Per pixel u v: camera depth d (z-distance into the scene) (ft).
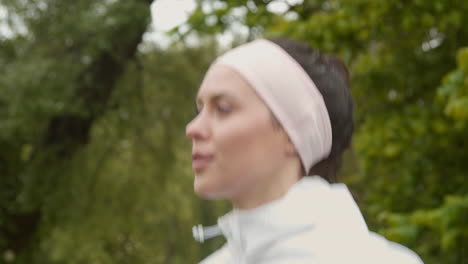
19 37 37.99
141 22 40.14
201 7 24.35
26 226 41.16
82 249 42.39
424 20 20.21
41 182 39.83
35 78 34.71
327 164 3.13
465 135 21.34
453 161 22.02
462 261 19.15
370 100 23.65
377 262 2.63
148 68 45.73
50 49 38.47
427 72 22.97
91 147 44.55
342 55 20.36
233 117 2.75
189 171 48.70
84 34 38.96
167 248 51.80
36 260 42.70
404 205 21.80
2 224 40.11
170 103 46.57
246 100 2.75
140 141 46.60
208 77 2.83
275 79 2.78
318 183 2.87
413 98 23.40
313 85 2.91
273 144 2.79
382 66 23.29
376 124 22.45
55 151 40.91
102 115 42.29
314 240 2.67
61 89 36.42
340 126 3.12
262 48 2.87
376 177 23.02
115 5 38.52
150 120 46.21
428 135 21.47
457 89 15.93
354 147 21.77
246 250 2.79
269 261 2.73
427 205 21.44
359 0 20.59
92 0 38.55
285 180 2.85
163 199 47.60
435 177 21.94
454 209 15.56
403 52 23.29
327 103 3.05
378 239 2.81
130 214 46.55
